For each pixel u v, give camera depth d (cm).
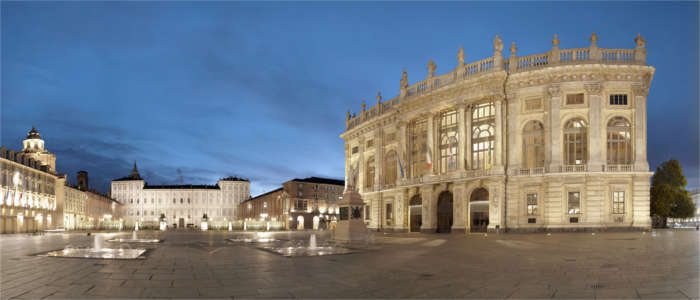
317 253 2241
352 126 8081
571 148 4812
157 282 1269
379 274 1438
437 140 5897
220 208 18600
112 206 16975
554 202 4722
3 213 7875
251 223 13150
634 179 4597
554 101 4838
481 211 5197
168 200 18425
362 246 2853
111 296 1067
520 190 4941
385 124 6962
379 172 6988
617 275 1366
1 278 1342
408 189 6284
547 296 1055
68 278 1343
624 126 4722
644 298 1016
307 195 11656
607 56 4841
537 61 5059
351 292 1119
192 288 1173
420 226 6091
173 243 3375
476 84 5266
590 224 4578
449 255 2128
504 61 5231
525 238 3703
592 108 4719
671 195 6438
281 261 1848
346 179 8125
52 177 10488
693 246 2450
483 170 5125
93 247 2836
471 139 5456
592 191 4619
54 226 10531
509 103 5081
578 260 1823
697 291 1091
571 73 4800
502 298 1040
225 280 1308
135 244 3231
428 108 5878
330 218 11738
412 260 1883
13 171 8381
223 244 3175
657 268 1512
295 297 1056
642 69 4678
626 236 3706
